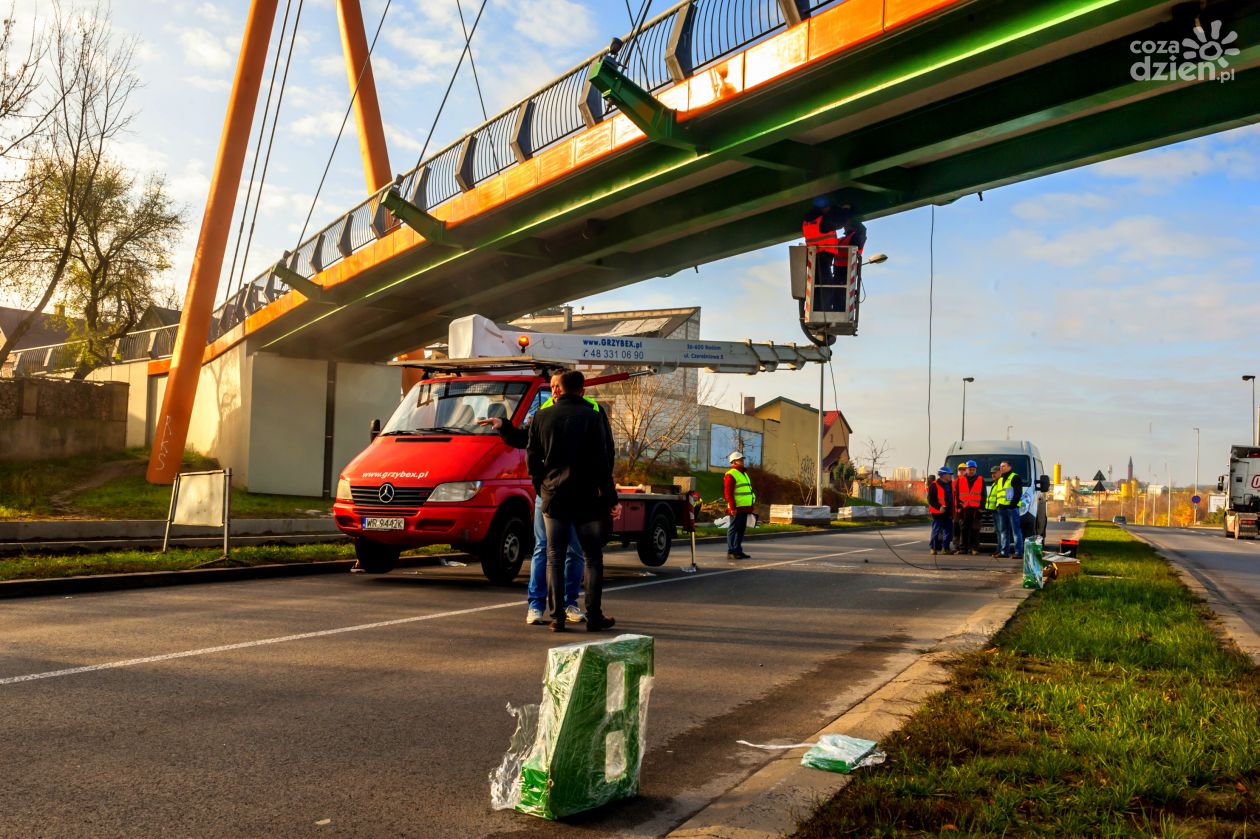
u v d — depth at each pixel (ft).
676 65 51.37
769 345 56.75
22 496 80.33
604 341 51.72
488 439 36.76
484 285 83.76
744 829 10.70
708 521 102.37
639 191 58.03
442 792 12.60
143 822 11.17
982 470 73.56
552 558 25.48
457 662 21.07
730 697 18.85
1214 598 36.09
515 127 63.98
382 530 35.50
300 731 15.31
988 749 13.71
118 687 17.92
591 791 11.93
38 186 98.99
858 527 116.98
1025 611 30.04
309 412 109.91
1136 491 418.51
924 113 48.34
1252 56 36.86
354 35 109.50
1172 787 11.94
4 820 11.08
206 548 50.06
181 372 95.66
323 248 92.63
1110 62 40.68
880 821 10.74
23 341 203.00
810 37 44.52
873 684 20.29
